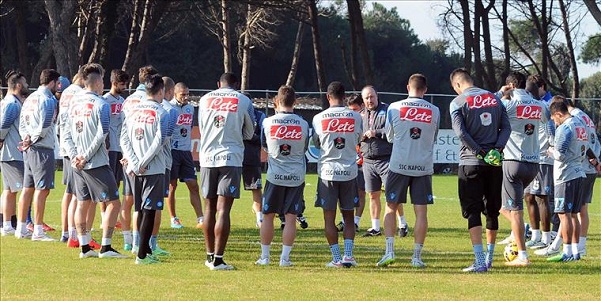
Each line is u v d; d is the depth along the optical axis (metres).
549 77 48.38
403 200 10.45
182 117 14.02
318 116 10.39
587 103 31.80
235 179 9.98
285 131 10.17
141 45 33.62
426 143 10.33
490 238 10.27
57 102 12.84
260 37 48.81
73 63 34.50
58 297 8.35
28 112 12.12
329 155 10.36
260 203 14.20
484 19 40.53
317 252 11.78
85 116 10.55
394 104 10.37
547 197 12.27
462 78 10.09
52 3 34.38
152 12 33.91
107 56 33.16
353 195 10.41
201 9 42.09
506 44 41.59
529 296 8.62
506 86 10.89
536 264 10.79
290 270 10.10
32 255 10.99
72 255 11.02
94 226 14.51
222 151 9.97
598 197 22.70
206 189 10.06
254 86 63.00
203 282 9.19
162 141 10.03
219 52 59.03
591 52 47.88
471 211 10.12
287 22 60.47
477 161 9.95
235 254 11.50
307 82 64.38
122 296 8.41
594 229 15.33
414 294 8.64
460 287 9.05
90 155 10.56
